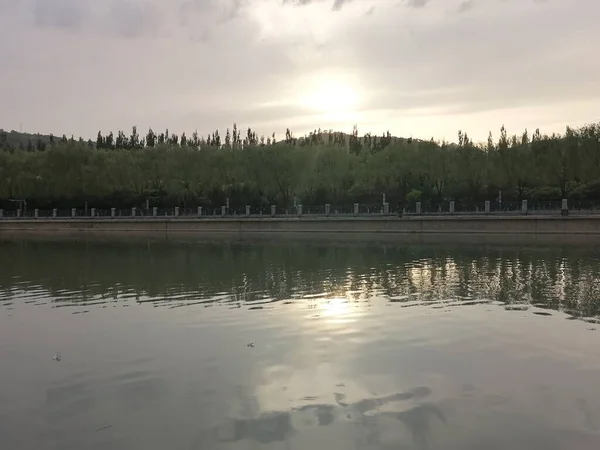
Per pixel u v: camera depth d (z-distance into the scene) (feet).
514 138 211.61
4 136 459.32
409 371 31.24
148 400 27.68
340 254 94.53
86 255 98.07
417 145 224.33
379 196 198.49
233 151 251.19
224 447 23.11
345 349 35.32
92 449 23.03
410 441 23.44
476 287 56.65
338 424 24.98
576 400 27.22
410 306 47.70
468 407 26.53
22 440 23.77
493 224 140.05
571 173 174.81
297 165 230.89
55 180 238.89
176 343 37.17
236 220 177.58
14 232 198.70
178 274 69.46
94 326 42.14
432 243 118.01
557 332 38.78
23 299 53.16
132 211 204.54
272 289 56.95
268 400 27.58
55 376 31.19
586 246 101.86
